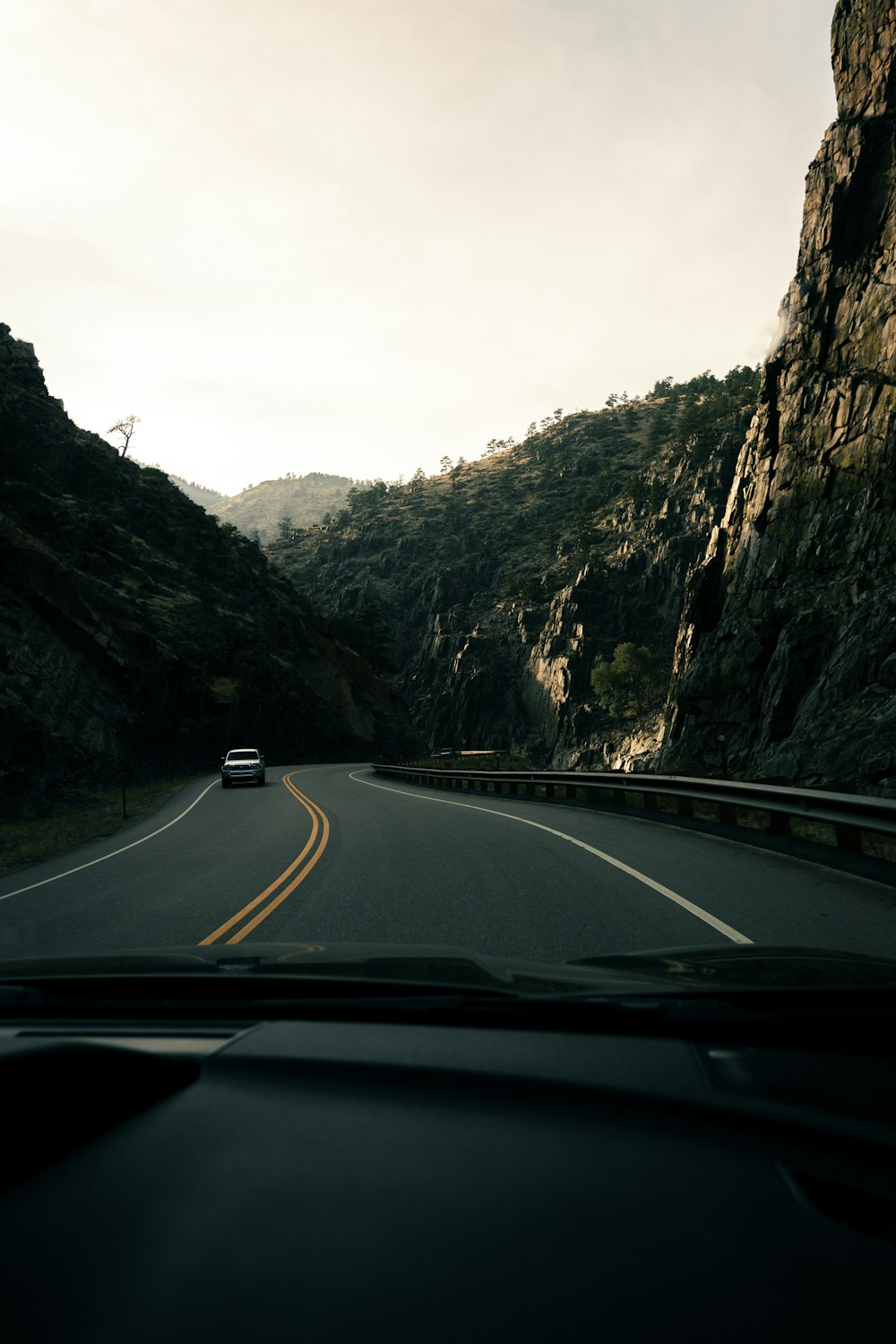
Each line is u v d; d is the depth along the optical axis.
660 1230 1.01
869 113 69.25
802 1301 0.89
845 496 63.56
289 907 7.79
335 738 92.12
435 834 13.59
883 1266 0.97
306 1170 1.15
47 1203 1.08
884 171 66.75
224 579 89.19
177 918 7.63
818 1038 1.78
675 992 1.88
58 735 37.22
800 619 59.25
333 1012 1.89
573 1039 1.70
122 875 11.08
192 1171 1.15
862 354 65.62
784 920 6.39
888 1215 1.09
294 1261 0.93
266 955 2.43
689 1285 0.90
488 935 6.22
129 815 24.55
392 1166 1.17
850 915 6.54
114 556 71.88
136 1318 0.83
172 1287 0.89
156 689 55.56
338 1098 1.40
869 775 37.09
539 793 22.41
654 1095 1.39
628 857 10.08
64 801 32.31
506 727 195.00
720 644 69.69
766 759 50.84
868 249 67.62
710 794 12.44
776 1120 1.31
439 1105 1.37
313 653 100.38
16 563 47.81
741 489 80.69
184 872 10.94
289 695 82.81
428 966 2.26
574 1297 0.87
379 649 144.00
